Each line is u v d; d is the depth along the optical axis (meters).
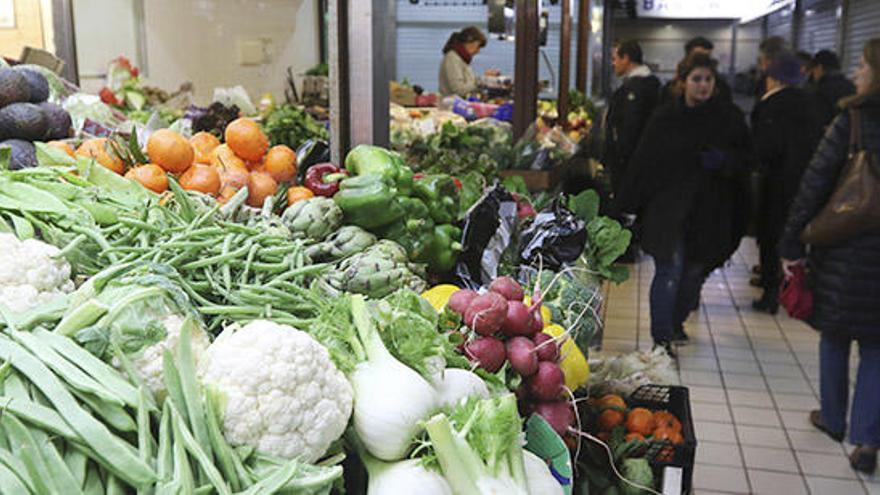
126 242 1.48
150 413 1.05
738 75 13.72
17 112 2.15
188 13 6.18
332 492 1.17
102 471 0.97
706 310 5.83
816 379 4.56
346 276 1.73
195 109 4.02
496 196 2.33
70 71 3.86
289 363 1.11
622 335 5.33
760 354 4.95
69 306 1.17
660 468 2.05
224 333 1.20
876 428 3.46
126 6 5.60
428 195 2.14
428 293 1.88
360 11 2.31
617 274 2.62
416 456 1.24
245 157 2.25
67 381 1.01
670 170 4.42
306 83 5.97
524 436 1.42
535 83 4.92
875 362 3.43
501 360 1.56
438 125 4.80
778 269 5.69
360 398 1.22
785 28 12.12
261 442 1.08
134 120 3.47
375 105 2.39
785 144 5.36
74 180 1.69
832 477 3.47
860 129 3.25
